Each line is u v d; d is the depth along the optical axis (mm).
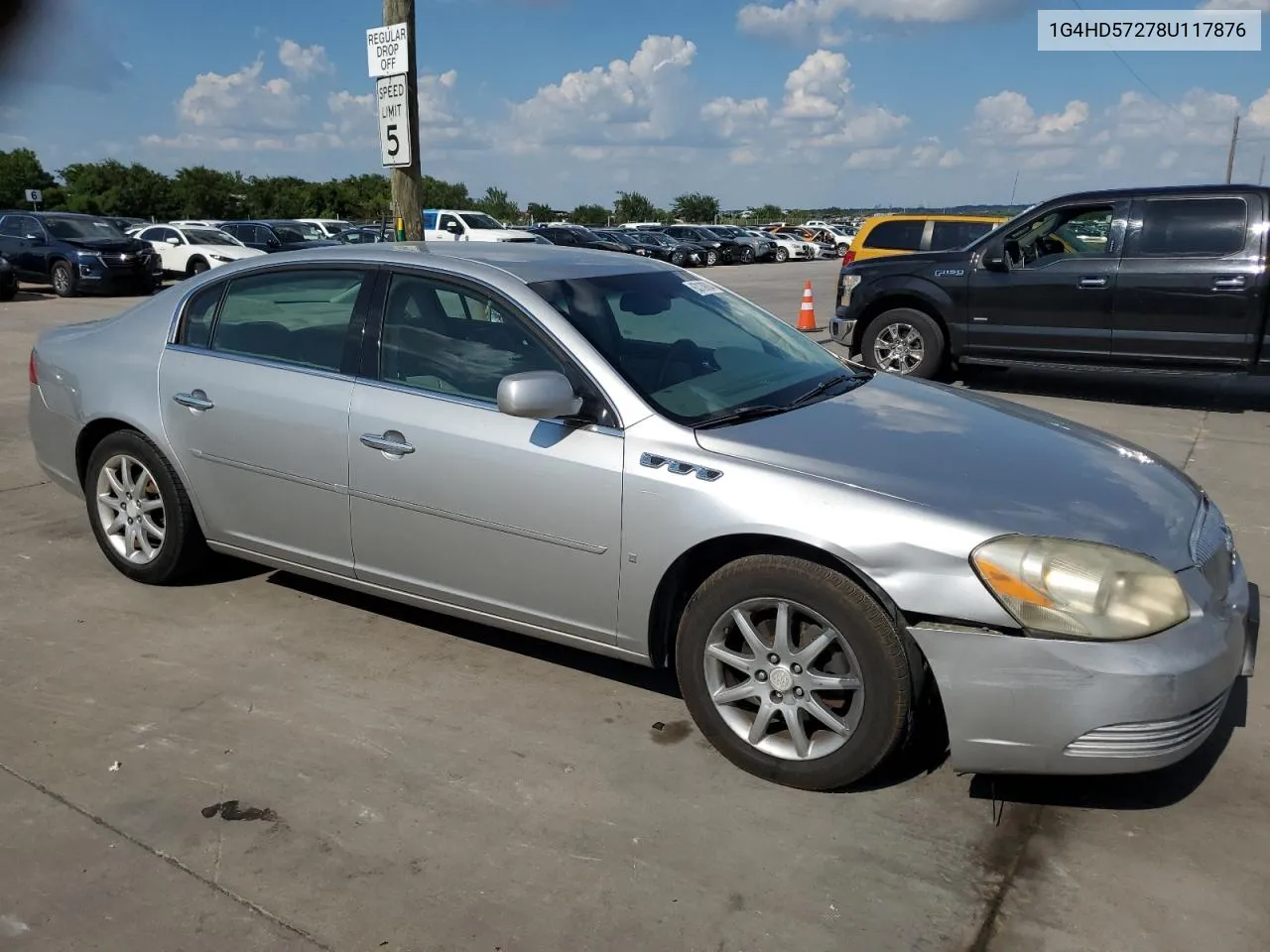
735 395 3592
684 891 2664
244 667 3877
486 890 2658
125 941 2457
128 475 4539
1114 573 2766
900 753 3037
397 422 3676
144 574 4586
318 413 3861
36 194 39438
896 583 2854
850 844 2861
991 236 9508
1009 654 2768
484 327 3639
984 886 2699
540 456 3383
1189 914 2590
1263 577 4918
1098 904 2627
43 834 2852
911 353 10094
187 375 4246
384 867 2742
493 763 3256
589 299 3715
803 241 44062
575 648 3582
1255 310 8398
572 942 2477
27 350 11883
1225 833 2920
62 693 3658
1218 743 3402
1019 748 2818
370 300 3881
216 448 4172
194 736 3385
